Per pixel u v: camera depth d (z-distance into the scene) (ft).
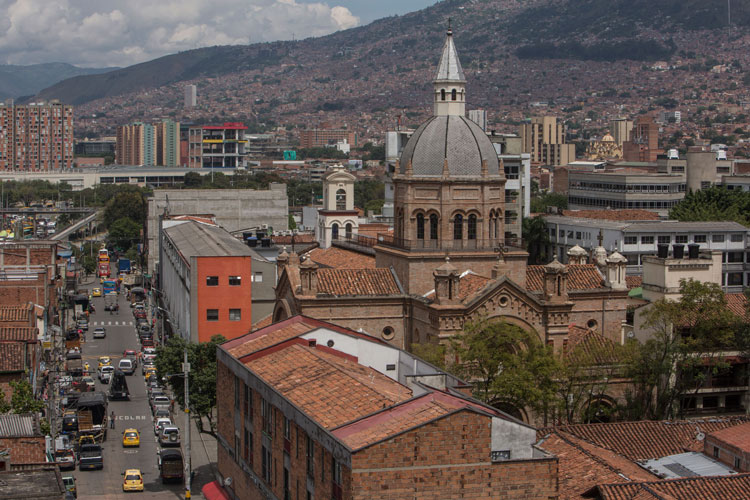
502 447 219.61
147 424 452.35
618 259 380.58
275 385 255.50
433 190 368.07
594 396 348.18
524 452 220.64
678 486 242.58
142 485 359.05
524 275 372.99
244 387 280.92
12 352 386.52
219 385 314.55
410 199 369.30
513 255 370.12
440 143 371.35
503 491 208.23
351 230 579.48
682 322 365.81
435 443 203.72
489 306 346.74
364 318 363.35
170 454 369.71
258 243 622.95
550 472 210.38
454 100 377.50
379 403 225.15
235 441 293.23
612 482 243.40
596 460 257.14
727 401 372.99
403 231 373.20
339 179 587.27
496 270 354.33
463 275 367.86
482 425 206.18
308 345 289.74
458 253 367.66
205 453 407.44
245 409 280.31
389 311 365.20
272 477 253.24
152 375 517.96
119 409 479.82
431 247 369.71
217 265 481.05
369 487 200.23
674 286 399.24
